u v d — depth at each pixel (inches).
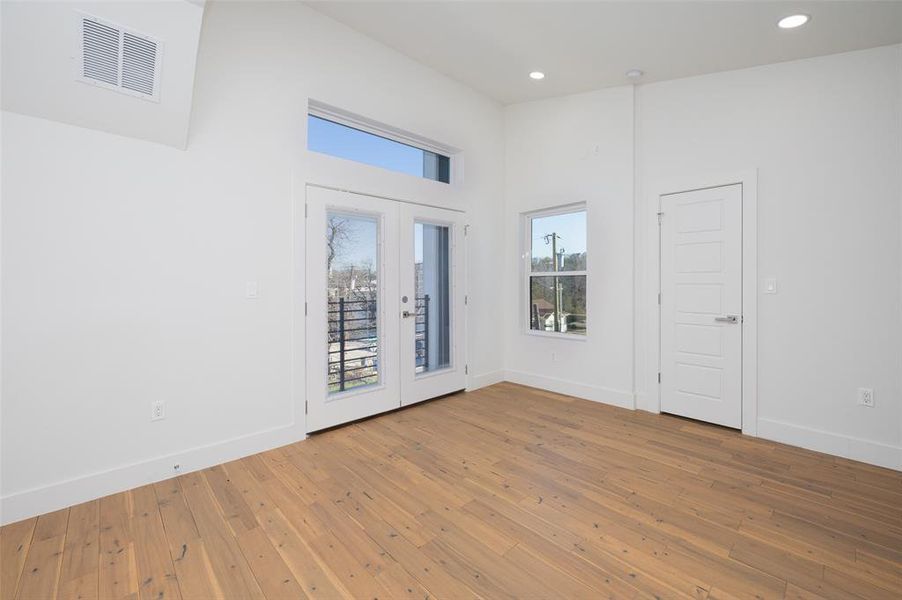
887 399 104.7
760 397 123.8
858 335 108.3
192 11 82.8
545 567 68.3
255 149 112.0
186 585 64.3
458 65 149.6
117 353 92.0
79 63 79.1
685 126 137.9
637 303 150.8
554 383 174.2
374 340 141.3
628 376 151.7
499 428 132.0
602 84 151.6
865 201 107.0
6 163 79.7
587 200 161.9
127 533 77.1
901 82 102.0
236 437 109.4
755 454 112.2
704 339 134.9
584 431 129.3
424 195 155.2
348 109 130.9
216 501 88.3
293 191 119.2
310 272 123.0
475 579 65.6
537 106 177.9
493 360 186.7
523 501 88.6
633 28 112.6
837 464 106.0
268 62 114.1
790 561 69.7
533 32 121.0
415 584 64.6
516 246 187.0
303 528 78.8
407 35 131.9
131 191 93.3
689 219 137.3
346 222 133.3
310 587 64.0
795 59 116.6
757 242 123.4
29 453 82.4
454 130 165.2
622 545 73.9
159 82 87.7
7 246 80.0
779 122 119.6
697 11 101.5
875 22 96.8
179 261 100.0
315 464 106.0
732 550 72.5
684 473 101.3
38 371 83.3
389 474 100.7
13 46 73.0
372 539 75.6
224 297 107.0
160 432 97.7
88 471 88.7
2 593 62.3
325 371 127.0
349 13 122.3
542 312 183.6
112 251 91.2
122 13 78.3
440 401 161.0
